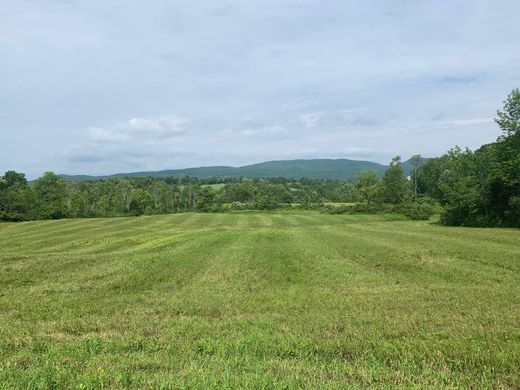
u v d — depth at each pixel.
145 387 5.50
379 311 10.12
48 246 32.09
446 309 10.22
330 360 6.79
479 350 6.93
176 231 45.06
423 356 6.75
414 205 74.12
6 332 8.54
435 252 22.88
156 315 10.20
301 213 85.06
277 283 15.00
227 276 16.48
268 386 5.42
